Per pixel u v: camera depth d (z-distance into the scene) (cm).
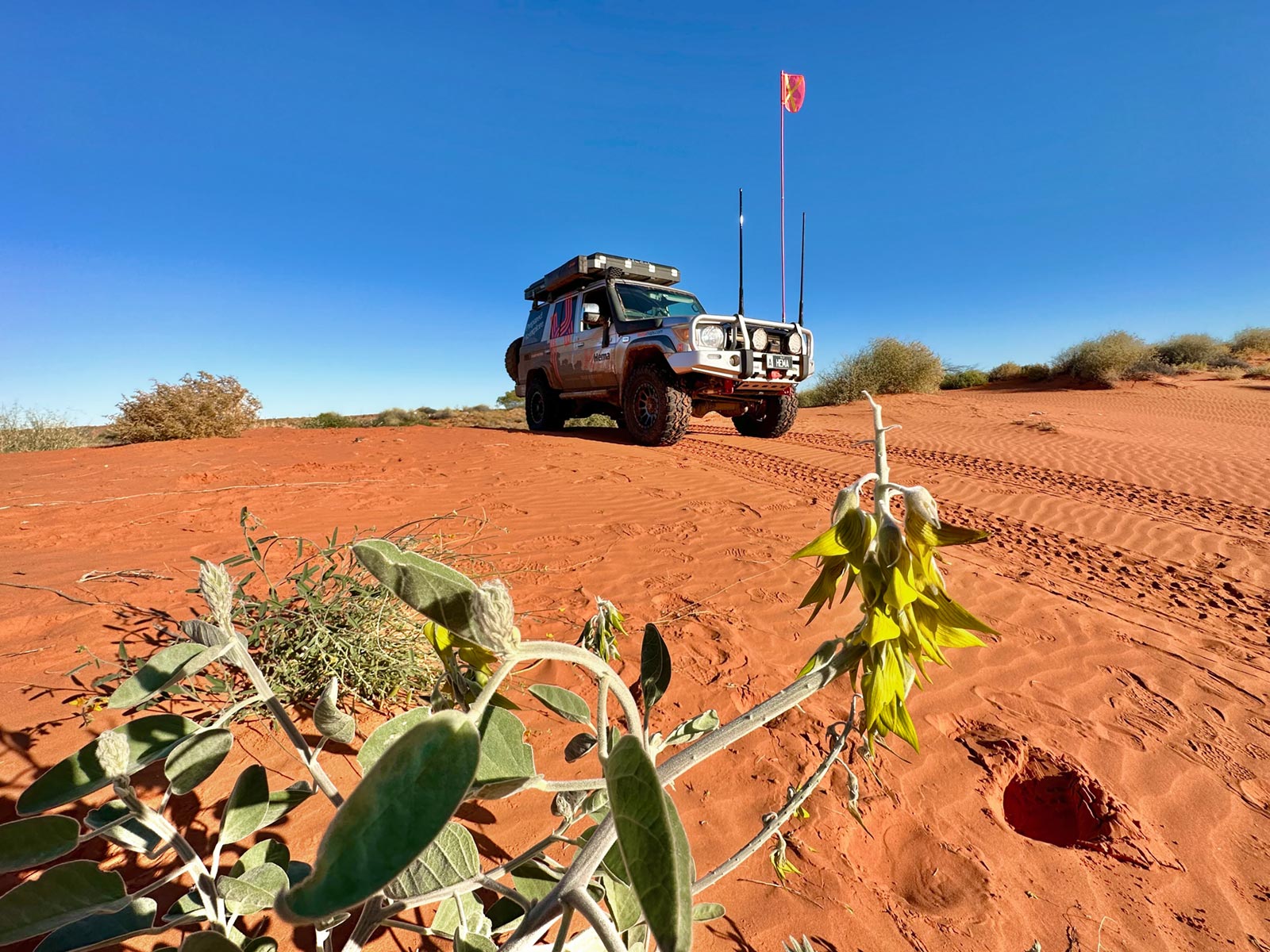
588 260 906
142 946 113
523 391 1178
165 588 269
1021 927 146
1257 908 155
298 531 379
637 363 849
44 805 75
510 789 80
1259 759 214
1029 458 843
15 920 71
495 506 484
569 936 121
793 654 268
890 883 157
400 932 123
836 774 191
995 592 359
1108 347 2223
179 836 86
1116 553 450
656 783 48
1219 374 2259
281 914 43
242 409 1119
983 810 184
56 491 506
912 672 66
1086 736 223
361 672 193
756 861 159
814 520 478
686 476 631
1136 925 149
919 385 2134
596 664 58
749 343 754
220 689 180
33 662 199
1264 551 460
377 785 48
